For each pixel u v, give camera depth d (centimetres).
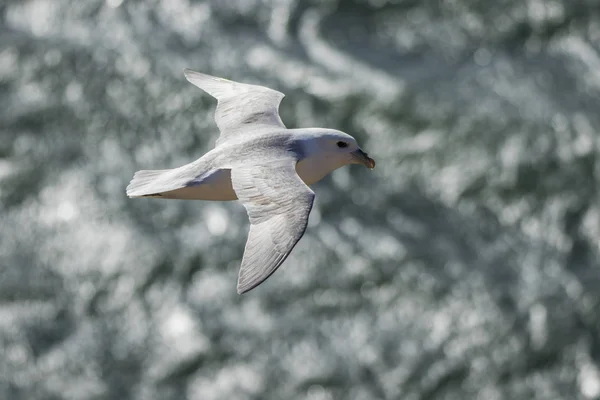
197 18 2169
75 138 1911
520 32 2153
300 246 1695
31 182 1823
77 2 2177
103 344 1596
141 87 1992
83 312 1641
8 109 1948
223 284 1656
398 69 2061
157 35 2119
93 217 1753
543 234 1755
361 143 1912
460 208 1795
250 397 1526
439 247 1719
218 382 1548
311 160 822
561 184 1816
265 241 680
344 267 1673
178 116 1945
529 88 2023
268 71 2039
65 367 1570
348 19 2183
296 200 703
